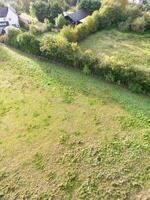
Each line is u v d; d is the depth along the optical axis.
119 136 26.95
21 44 44.69
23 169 24.53
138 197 21.16
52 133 28.20
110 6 55.06
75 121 29.50
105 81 35.31
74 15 62.16
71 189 22.39
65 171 23.92
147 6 62.31
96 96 32.84
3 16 61.38
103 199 21.30
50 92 34.38
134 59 41.84
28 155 25.91
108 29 55.03
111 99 32.06
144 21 52.25
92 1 64.81
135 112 29.69
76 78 36.47
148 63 40.34
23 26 62.41
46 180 23.31
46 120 30.03
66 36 47.41
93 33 53.22
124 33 52.88
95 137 27.17
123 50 45.31
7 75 38.91
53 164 24.72
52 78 36.97
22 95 34.38
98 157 24.88
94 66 36.16
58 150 26.09
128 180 22.53
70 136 27.59
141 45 47.12
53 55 40.31
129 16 54.97
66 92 34.06
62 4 71.62
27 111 31.62
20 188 22.86
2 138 28.22
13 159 25.66
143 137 26.50
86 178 23.11
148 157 24.38
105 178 22.91
